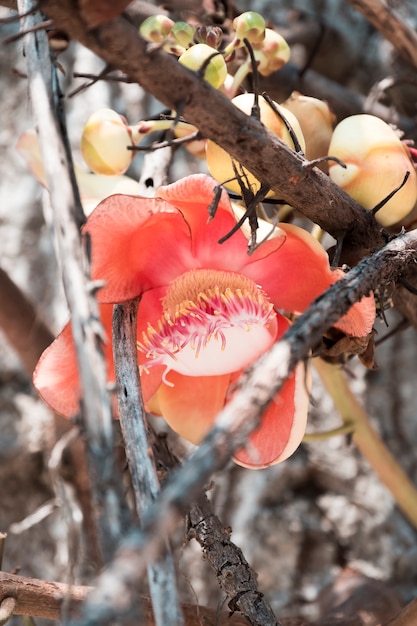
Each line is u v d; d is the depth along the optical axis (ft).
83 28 1.17
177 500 1.10
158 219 1.42
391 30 1.78
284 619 1.74
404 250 1.35
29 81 1.28
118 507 1.13
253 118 1.32
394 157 1.48
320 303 1.25
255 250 1.40
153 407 1.55
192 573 2.02
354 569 2.01
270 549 2.03
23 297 1.93
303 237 1.42
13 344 1.95
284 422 1.41
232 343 1.45
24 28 1.30
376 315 1.52
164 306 1.47
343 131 1.49
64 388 1.45
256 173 1.35
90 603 1.05
